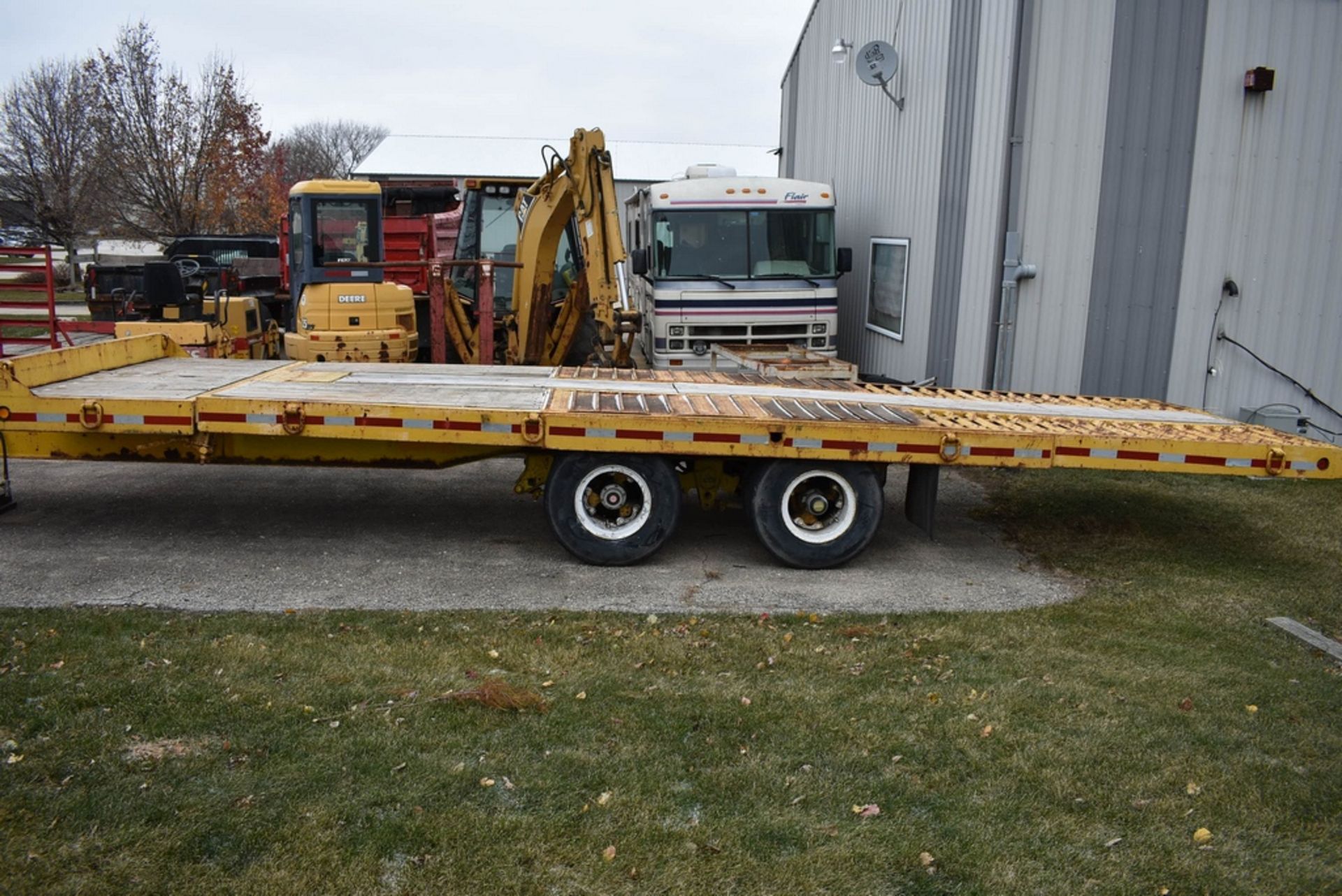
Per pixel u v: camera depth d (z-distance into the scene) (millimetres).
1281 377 11172
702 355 13156
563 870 3779
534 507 9117
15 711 4766
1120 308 10805
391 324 12031
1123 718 5059
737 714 4996
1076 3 10188
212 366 9266
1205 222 10727
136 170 28781
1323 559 7996
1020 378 10836
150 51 28625
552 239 12055
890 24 13680
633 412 7258
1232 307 10938
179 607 6352
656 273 13102
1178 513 9234
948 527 8773
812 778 4438
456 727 4777
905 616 6516
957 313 11625
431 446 7734
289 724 4742
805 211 13203
